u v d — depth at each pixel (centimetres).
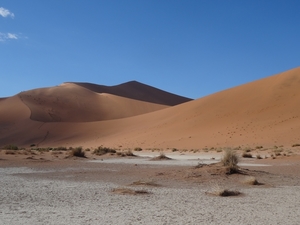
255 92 9206
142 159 3850
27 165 2744
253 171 2041
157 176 1892
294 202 1154
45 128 10606
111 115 13400
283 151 4822
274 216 934
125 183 1647
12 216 906
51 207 1034
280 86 8850
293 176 2009
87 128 10619
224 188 1367
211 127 7944
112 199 1180
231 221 871
